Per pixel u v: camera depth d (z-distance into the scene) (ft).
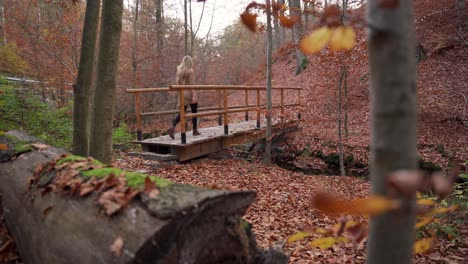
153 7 51.44
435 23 46.39
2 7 36.06
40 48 36.65
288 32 73.46
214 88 22.81
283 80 59.26
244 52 76.07
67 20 34.04
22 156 8.94
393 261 2.57
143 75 45.80
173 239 4.37
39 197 6.66
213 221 4.83
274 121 31.78
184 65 21.63
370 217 2.71
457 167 1.97
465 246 10.07
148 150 22.29
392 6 2.11
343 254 10.84
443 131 30.83
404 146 2.38
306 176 23.58
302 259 10.63
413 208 2.06
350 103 40.32
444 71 40.14
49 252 5.75
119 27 12.76
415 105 2.40
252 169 23.25
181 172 19.53
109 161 13.52
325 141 31.63
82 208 5.46
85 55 13.24
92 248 4.77
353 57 21.67
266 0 2.93
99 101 12.91
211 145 23.85
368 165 26.94
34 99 20.92
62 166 7.05
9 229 8.36
